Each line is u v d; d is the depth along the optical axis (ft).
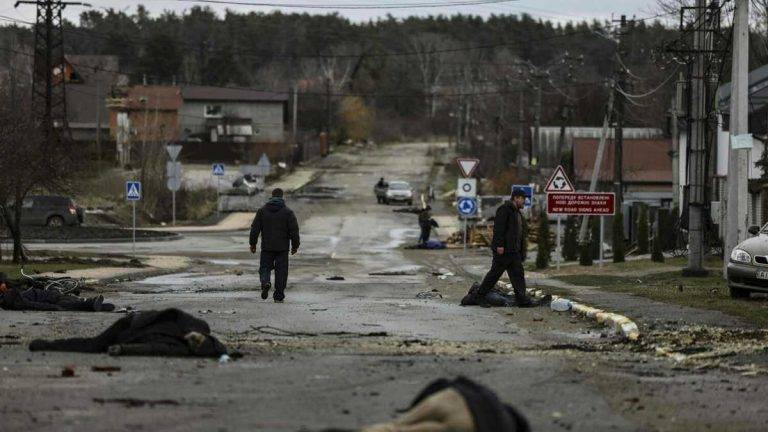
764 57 276.41
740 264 94.53
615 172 204.85
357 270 167.12
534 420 40.27
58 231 237.86
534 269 157.17
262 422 38.63
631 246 197.47
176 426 37.88
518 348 63.31
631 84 246.06
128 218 292.20
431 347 62.85
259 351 59.36
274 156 498.28
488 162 460.55
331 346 62.69
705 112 134.41
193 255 200.03
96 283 125.08
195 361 54.24
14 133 150.41
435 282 137.80
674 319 78.74
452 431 30.81
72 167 181.37
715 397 46.16
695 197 130.21
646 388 47.98
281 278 100.12
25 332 68.39
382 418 39.47
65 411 40.50
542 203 274.77
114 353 55.36
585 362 56.18
